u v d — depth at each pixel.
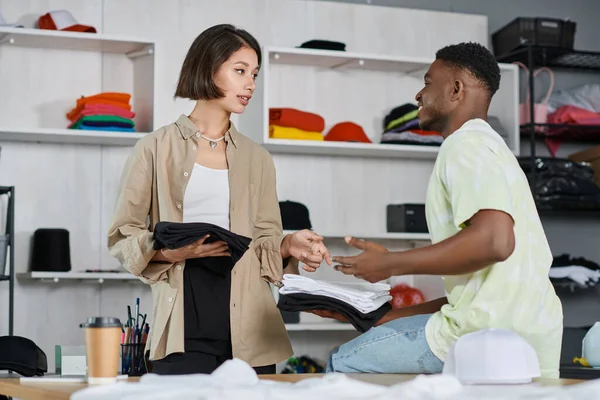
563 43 5.90
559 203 5.71
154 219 2.87
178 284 2.72
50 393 1.69
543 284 2.23
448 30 6.09
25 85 5.26
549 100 6.08
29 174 5.25
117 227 2.80
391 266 2.13
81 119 5.03
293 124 5.32
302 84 5.73
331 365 2.37
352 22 5.89
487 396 1.41
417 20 6.02
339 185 5.78
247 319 2.81
